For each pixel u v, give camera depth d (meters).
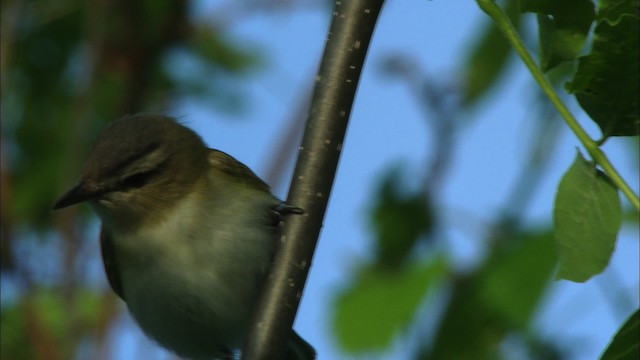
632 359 5.26
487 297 9.88
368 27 7.00
